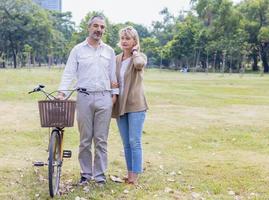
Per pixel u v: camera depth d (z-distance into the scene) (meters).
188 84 31.92
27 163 7.04
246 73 68.81
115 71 5.85
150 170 6.76
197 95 21.02
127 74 5.82
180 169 6.88
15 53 85.94
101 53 5.74
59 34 96.69
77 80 5.76
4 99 16.50
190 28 81.81
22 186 5.83
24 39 84.81
